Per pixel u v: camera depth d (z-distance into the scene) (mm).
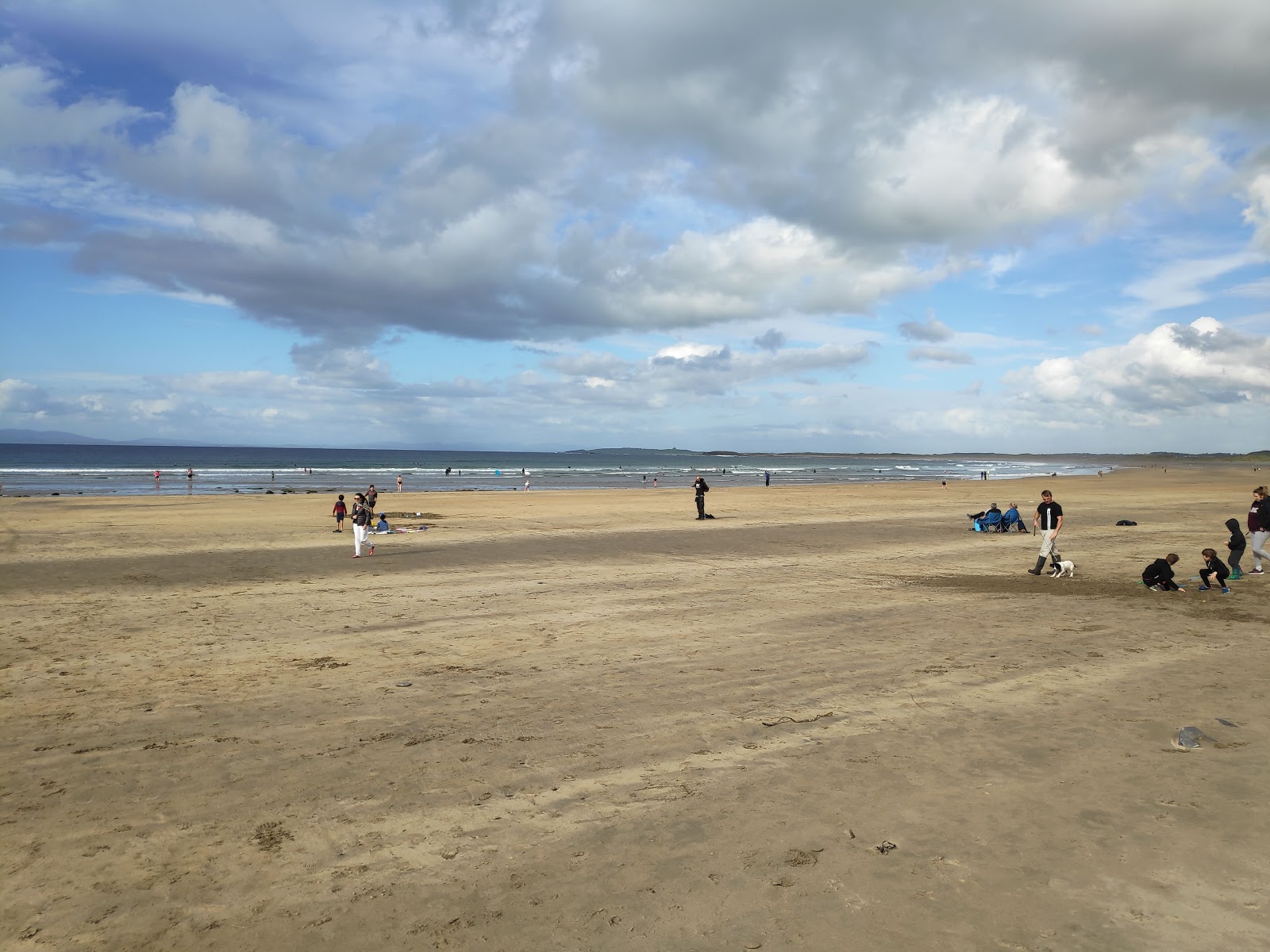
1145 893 3988
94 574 15859
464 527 26641
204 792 5348
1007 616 11508
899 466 180750
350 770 5730
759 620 11273
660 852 4469
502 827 4793
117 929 3736
